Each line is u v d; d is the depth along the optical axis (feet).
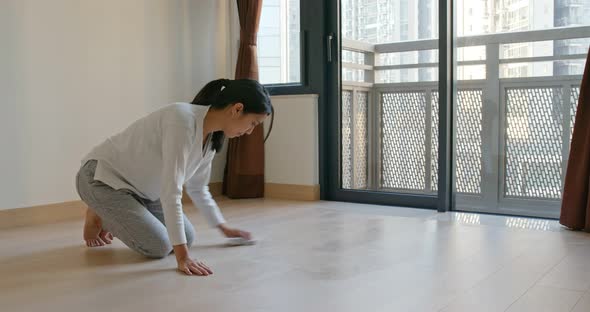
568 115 10.66
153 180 7.37
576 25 10.43
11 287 6.31
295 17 13.57
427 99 11.92
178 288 6.19
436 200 11.71
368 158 12.81
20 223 10.32
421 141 12.09
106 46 11.63
